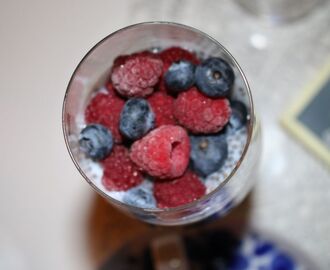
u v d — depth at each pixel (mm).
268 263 328
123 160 249
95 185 242
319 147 328
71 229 334
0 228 337
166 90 252
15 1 352
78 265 331
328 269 323
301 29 341
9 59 348
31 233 335
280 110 337
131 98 246
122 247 331
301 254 325
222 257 331
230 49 344
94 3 345
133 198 243
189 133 249
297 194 330
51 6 348
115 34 243
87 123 260
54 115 341
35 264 333
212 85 235
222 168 247
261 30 344
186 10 345
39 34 347
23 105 344
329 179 330
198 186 241
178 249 321
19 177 339
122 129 242
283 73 339
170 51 257
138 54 254
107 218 333
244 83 242
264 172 334
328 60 336
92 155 248
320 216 327
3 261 334
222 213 289
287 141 336
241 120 247
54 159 338
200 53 260
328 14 341
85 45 344
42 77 344
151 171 232
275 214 329
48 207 336
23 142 341
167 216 235
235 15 345
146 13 344
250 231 329
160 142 230
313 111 332
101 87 265
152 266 333
